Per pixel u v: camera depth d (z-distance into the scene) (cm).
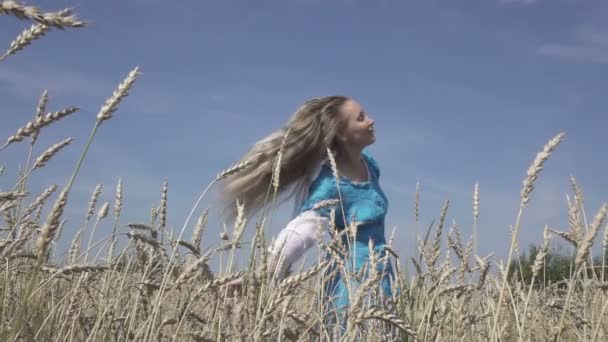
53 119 210
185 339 352
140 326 333
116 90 206
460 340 355
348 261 379
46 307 369
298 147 538
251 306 305
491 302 374
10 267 343
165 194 372
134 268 389
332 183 502
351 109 544
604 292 368
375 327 319
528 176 247
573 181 318
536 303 393
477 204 361
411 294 359
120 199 385
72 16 144
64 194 183
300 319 312
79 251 381
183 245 329
